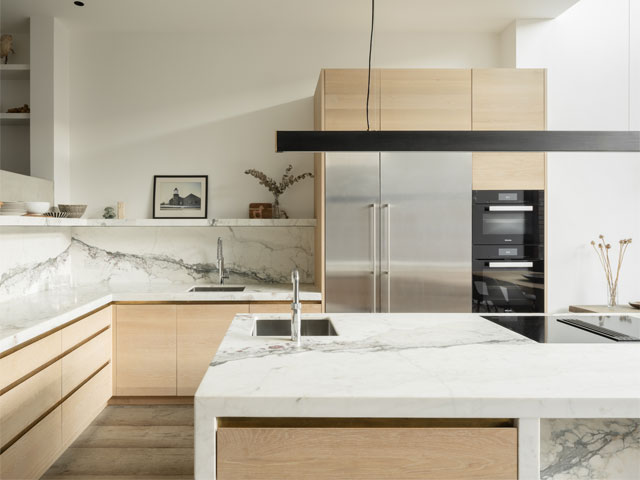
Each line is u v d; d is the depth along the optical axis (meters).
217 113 3.94
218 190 3.94
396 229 3.37
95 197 3.89
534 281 3.46
